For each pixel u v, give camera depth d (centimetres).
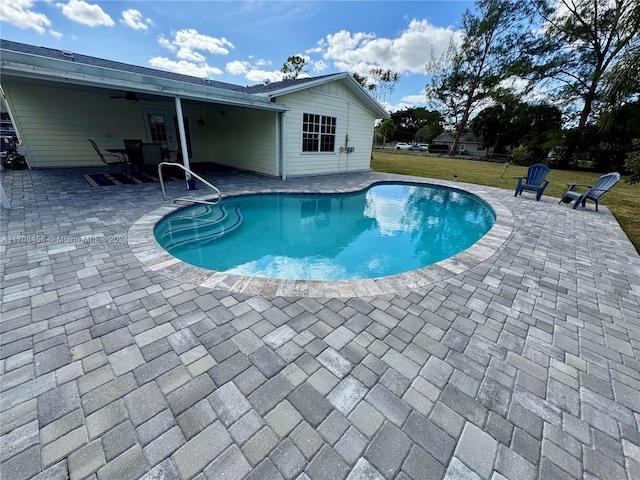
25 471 118
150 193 621
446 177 1173
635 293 282
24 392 152
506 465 128
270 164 938
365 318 226
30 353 178
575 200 641
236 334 202
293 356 184
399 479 120
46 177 737
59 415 141
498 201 701
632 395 166
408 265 427
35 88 785
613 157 1669
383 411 150
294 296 251
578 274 320
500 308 248
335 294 257
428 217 669
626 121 1548
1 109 1194
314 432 138
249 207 677
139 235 375
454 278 299
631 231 507
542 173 743
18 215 442
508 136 2506
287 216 635
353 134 1129
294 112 895
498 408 155
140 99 877
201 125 1144
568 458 132
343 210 700
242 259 426
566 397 163
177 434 134
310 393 158
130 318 214
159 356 180
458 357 190
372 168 1396
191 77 1089
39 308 222
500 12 2070
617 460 132
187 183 663
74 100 849
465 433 141
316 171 1041
